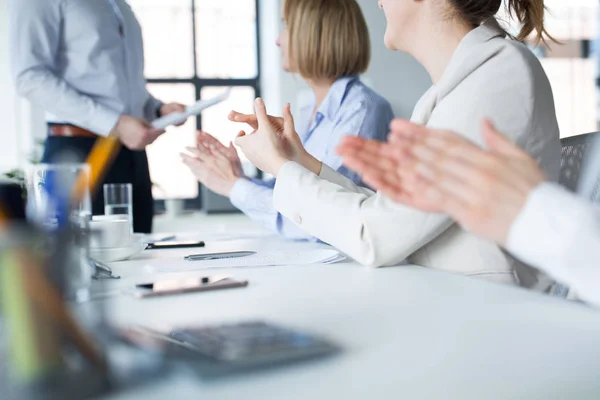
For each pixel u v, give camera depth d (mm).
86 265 550
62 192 485
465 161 558
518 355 546
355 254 1104
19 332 391
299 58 2049
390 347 571
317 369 501
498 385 470
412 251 1098
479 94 1089
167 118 2115
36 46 2383
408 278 977
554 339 599
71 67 2465
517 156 554
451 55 1239
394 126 630
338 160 1910
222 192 1808
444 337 608
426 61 1285
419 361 528
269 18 5148
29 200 479
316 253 1262
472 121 1078
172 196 5273
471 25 1240
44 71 2391
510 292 847
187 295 845
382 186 625
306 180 1156
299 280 964
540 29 1282
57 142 2441
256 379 471
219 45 5367
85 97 2393
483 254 1106
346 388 459
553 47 5383
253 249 1460
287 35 2068
